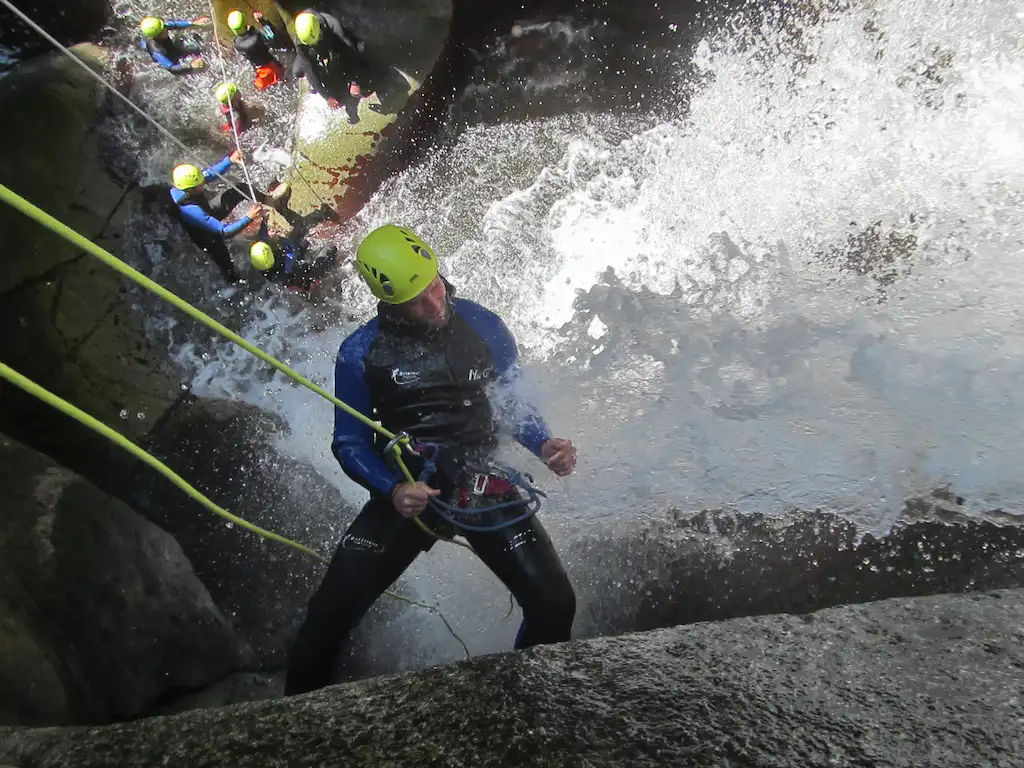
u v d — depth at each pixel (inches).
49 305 234.4
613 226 236.5
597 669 67.5
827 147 205.5
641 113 248.1
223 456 219.5
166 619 151.3
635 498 145.9
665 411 154.4
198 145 304.5
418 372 120.0
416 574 169.6
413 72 273.0
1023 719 55.4
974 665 60.7
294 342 261.6
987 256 153.2
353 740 64.6
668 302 181.8
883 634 65.9
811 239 184.5
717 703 61.1
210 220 260.2
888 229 173.3
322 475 214.1
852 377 141.7
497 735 62.2
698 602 132.6
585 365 173.5
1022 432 122.6
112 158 281.6
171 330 252.2
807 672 63.2
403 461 120.2
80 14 340.2
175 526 204.4
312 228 291.3
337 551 125.2
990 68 185.2
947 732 55.2
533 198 255.8
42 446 212.4
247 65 323.6
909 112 192.1
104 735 70.2
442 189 274.8
